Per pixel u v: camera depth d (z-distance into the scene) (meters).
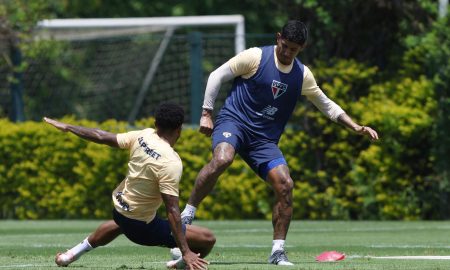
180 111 21.20
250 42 52.66
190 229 21.67
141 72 69.00
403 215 45.88
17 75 52.88
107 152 48.41
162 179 20.62
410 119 44.84
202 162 47.00
